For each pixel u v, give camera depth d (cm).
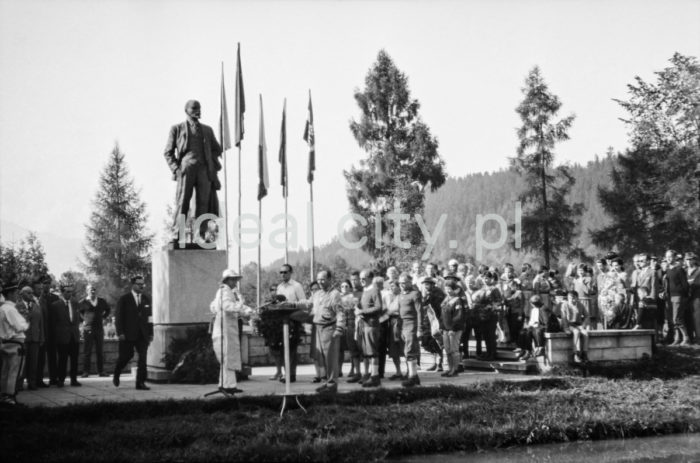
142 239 5934
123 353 1421
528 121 4516
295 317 1246
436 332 1672
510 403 1312
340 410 1202
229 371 1302
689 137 4194
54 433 1015
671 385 1556
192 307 1570
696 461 1041
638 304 1969
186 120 1639
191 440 1029
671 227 3944
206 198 1631
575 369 1631
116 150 6144
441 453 1091
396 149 4622
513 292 1859
